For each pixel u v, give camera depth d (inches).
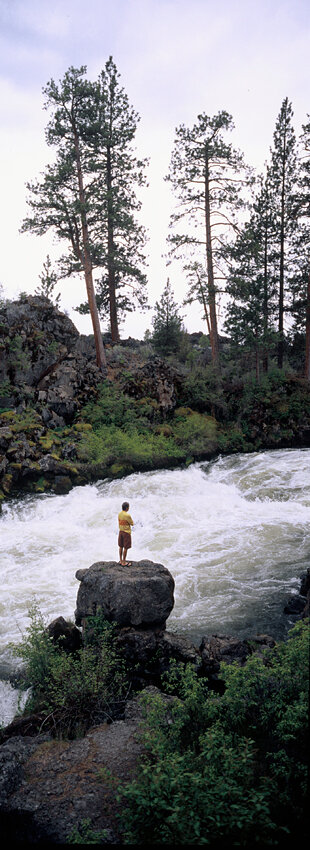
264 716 230.8
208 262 1231.5
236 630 398.6
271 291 1389.0
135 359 1280.8
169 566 529.3
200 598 459.2
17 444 815.1
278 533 605.3
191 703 257.0
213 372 1218.6
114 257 1243.8
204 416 1114.7
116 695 319.0
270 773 209.0
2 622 429.7
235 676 257.0
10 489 771.4
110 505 728.3
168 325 1480.1
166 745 228.4
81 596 380.8
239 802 181.8
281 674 237.8
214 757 203.2
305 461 905.5
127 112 1288.1
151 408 1060.5
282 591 462.0
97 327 1186.0
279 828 170.6
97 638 351.9
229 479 850.8
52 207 1133.7
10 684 346.0
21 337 995.3
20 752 251.1
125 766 233.8
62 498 759.7
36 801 211.8
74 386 1035.9
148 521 675.4
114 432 965.2
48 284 1204.5
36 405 957.8
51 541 609.0
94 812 203.8
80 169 1173.1
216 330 1255.5
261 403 1128.8
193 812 172.9
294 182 1339.8
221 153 1154.7
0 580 510.3
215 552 561.3
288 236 1359.5
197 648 354.6
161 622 364.2
